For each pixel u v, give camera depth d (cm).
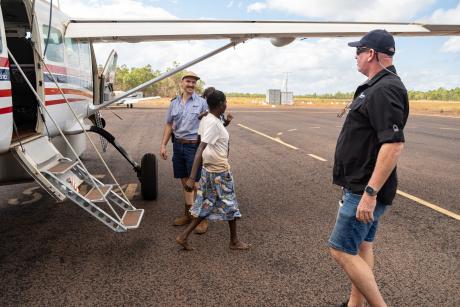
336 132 1527
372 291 247
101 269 354
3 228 462
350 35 536
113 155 969
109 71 762
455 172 770
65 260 373
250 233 441
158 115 2459
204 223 443
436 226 463
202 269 353
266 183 679
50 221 485
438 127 1798
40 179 321
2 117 308
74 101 518
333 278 336
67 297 306
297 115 2712
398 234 437
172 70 521
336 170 254
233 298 304
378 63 237
